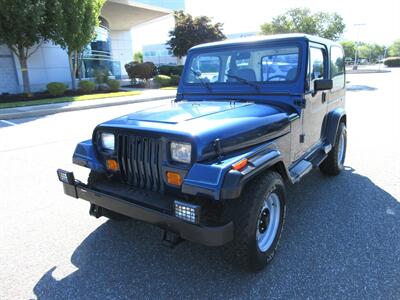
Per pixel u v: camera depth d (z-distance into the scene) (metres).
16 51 15.92
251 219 2.49
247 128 2.72
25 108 12.82
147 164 2.65
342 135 4.95
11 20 14.03
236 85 3.74
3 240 3.36
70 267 2.92
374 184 4.61
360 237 3.25
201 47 3.95
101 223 3.69
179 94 4.11
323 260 2.90
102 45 23.34
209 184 2.21
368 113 10.58
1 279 2.77
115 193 2.72
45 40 16.30
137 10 26.69
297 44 3.43
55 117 11.31
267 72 3.56
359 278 2.65
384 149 6.40
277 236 2.92
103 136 2.96
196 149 2.34
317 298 2.46
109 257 3.06
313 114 3.87
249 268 2.69
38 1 14.42
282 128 3.10
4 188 4.72
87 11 17.05
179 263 2.95
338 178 4.88
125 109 13.12
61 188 4.70
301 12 24.50
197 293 2.56
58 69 19.50
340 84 4.99
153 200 2.56
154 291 2.60
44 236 3.43
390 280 2.62
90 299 2.53
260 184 2.57
